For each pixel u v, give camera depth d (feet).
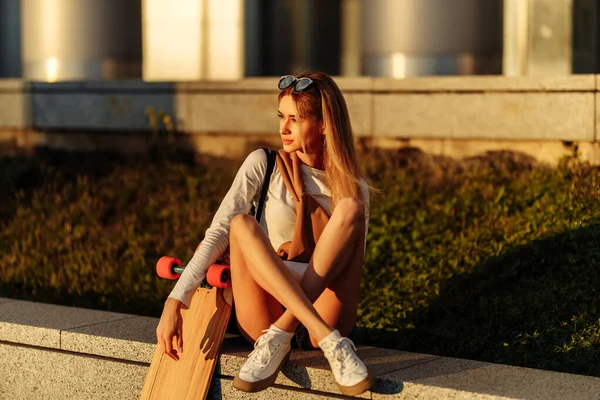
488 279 21.39
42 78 40.47
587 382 14.82
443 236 24.22
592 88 27.12
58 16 40.04
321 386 15.21
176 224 28.40
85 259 26.73
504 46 36.91
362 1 36.55
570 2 39.34
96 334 17.94
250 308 15.65
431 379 14.79
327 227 15.05
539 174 27.04
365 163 30.60
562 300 19.77
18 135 37.83
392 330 20.42
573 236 21.76
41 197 31.78
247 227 15.11
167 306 15.48
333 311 15.57
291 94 15.92
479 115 29.22
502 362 18.12
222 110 33.83
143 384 17.31
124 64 40.47
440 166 29.71
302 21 52.70
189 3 40.96
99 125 36.17
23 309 20.33
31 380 18.83
